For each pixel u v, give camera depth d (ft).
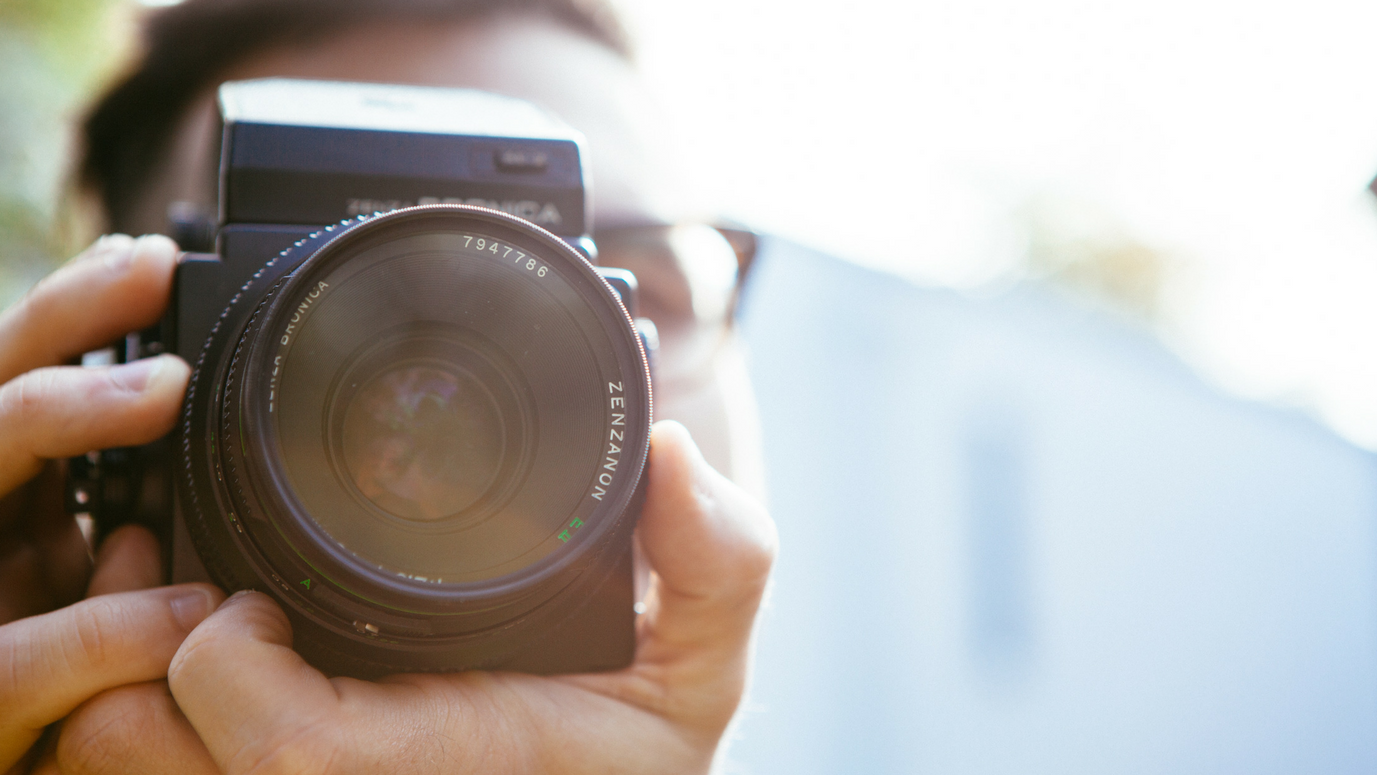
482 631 1.32
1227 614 6.61
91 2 4.91
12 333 1.39
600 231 1.76
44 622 1.30
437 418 1.31
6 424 1.33
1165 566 6.50
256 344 1.27
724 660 1.40
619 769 1.36
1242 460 6.67
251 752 1.26
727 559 1.37
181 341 1.36
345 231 1.29
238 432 1.27
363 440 1.30
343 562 1.26
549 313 1.32
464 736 1.31
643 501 1.36
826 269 4.88
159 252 1.39
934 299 5.27
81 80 4.88
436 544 1.29
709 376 1.76
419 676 1.33
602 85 1.79
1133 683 6.34
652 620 1.42
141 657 1.30
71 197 1.86
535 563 1.29
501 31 1.75
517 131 1.44
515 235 1.32
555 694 1.36
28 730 1.30
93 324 1.39
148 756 1.29
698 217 1.82
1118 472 6.30
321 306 1.29
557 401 1.32
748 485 1.80
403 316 1.31
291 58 1.71
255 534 1.30
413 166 1.40
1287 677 6.79
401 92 1.57
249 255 1.38
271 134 1.39
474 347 1.32
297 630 1.31
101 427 1.33
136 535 1.37
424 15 1.73
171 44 1.73
